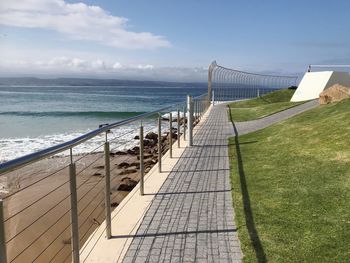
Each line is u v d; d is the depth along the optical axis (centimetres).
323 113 1332
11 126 3162
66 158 1563
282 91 4053
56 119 3838
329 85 2711
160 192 664
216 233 487
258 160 885
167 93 12794
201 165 879
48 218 863
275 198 604
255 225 504
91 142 1967
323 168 729
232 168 834
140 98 8681
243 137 1280
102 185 1096
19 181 1222
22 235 768
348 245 433
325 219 506
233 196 632
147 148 1805
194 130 1543
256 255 422
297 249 433
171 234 485
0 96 8400
